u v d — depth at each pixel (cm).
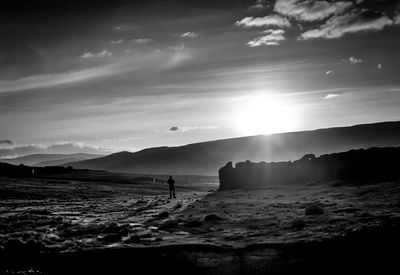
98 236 2500
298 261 2072
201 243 2184
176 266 2131
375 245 2092
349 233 2139
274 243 2117
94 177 12669
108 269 2142
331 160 5631
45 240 2397
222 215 3133
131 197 6209
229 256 2098
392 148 5303
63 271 2128
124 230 2617
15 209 4278
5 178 9588
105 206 4481
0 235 2488
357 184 4603
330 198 3709
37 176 11750
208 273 2097
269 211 3180
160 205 4322
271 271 2066
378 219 2380
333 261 2055
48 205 4806
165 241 2286
